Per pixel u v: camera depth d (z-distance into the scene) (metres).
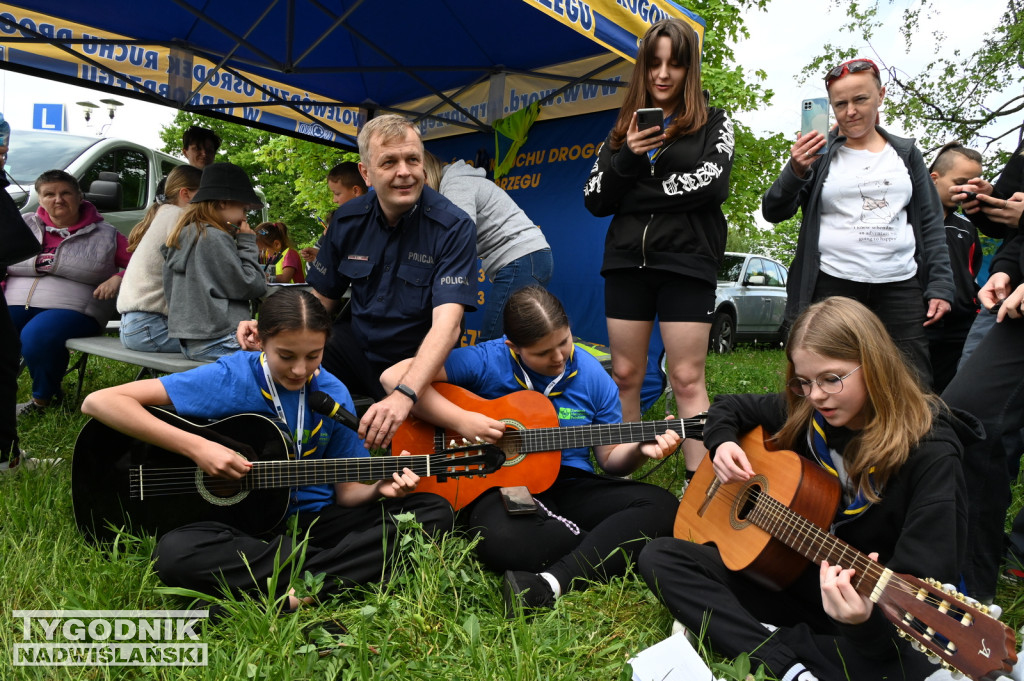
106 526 2.49
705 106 3.23
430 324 3.22
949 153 4.00
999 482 2.37
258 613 2.05
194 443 2.43
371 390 3.46
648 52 3.19
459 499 2.82
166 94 6.07
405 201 2.99
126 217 7.18
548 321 2.82
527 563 2.54
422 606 2.14
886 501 1.98
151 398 2.50
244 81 6.04
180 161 7.99
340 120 7.00
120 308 4.09
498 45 5.41
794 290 3.46
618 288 3.38
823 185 3.33
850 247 3.25
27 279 4.64
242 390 2.58
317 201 11.34
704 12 9.71
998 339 2.39
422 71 5.91
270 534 2.55
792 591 2.26
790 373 2.16
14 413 3.31
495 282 4.01
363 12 5.17
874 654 1.82
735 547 2.24
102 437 2.48
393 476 2.54
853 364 1.96
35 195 6.04
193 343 3.76
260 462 2.53
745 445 2.46
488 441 2.82
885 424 1.95
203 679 1.81
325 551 2.33
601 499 2.83
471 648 1.94
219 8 5.15
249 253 3.88
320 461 2.56
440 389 2.93
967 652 1.58
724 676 1.86
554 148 5.66
